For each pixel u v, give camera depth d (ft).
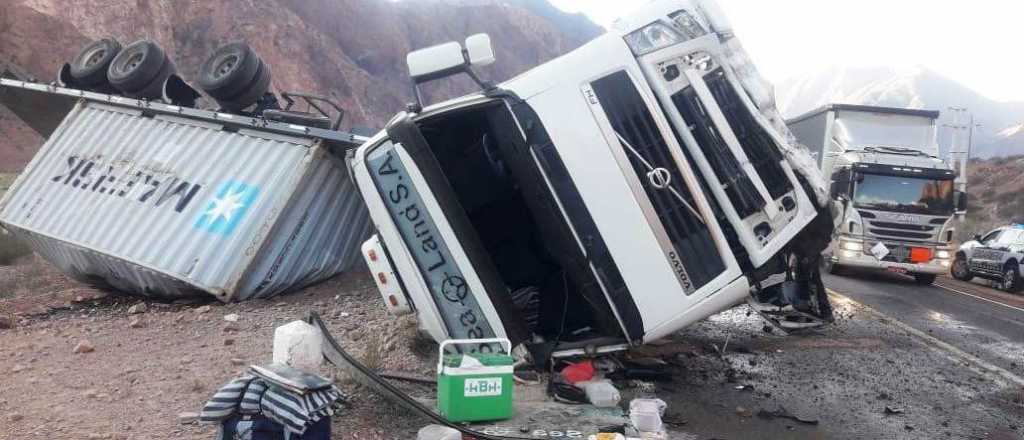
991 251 61.62
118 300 35.27
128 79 37.09
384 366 22.76
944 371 26.99
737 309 37.70
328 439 13.94
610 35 21.11
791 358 27.91
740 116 21.31
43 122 47.29
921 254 55.36
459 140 25.86
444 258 20.10
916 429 20.38
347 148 34.12
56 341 25.58
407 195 20.27
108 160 36.73
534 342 20.83
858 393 23.67
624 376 23.67
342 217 36.76
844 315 37.96
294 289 35.19
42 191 37.58
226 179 33.78
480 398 18.07
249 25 181.57
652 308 19.88
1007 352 30.83
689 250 20.21
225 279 31.71
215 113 35.19
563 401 19.95
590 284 19.99
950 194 55.67
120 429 16.65
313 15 219.41
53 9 148.46
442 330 20.20
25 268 44.78
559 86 20.42
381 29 233.76
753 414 20.98
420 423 17.85
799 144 22.44
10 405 18.33
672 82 20.85
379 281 21.99
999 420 21.49
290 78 182.70
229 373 21.42
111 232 34.14
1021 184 156.15
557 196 19.98
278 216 32.68
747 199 20.58
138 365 22.27
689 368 25.72
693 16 21.49
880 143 57.52
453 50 21.12
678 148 20.22
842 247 56.44
